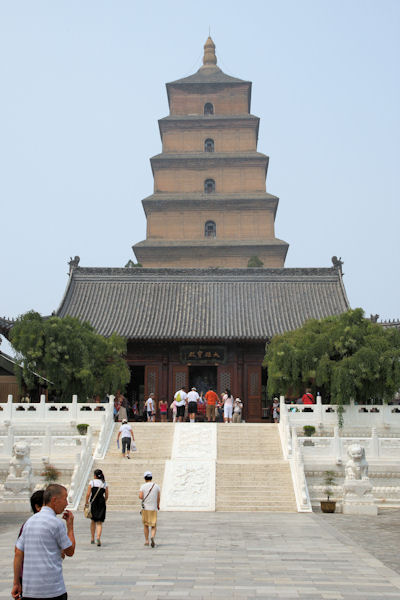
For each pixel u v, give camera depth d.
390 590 11.80
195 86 86.81
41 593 7.71
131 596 11.33
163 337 52.75
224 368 54.84
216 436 34.25
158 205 80.94
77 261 61.69
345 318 41.41
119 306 58.09
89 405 38.44
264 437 34.41
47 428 30.80
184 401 41.53
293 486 27.89
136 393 60.94
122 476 28.77
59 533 8.00
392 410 40.56
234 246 78.31
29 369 42.34
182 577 12.95
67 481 28.61
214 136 84.88
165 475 28.41
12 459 26.11
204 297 59.31
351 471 26.03
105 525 21.56
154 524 16.94
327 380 39.81
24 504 25.62
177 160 82.44
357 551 16.16
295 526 21.31
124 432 31.58
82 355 42.66
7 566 14.01
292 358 41.03
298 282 60.78
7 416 38.44
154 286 60.59
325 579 12.77
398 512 26.31
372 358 38.31
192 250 78.81
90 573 13.36
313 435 37.00
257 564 14.36
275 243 78.25
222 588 11.95
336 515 25.12
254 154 82.88
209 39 92.88
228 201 80.44
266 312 57.28
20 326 42.44
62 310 56.81
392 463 28.89
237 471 28.88
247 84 86.62
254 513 25.56
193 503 26.55
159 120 84.56
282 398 36.97
